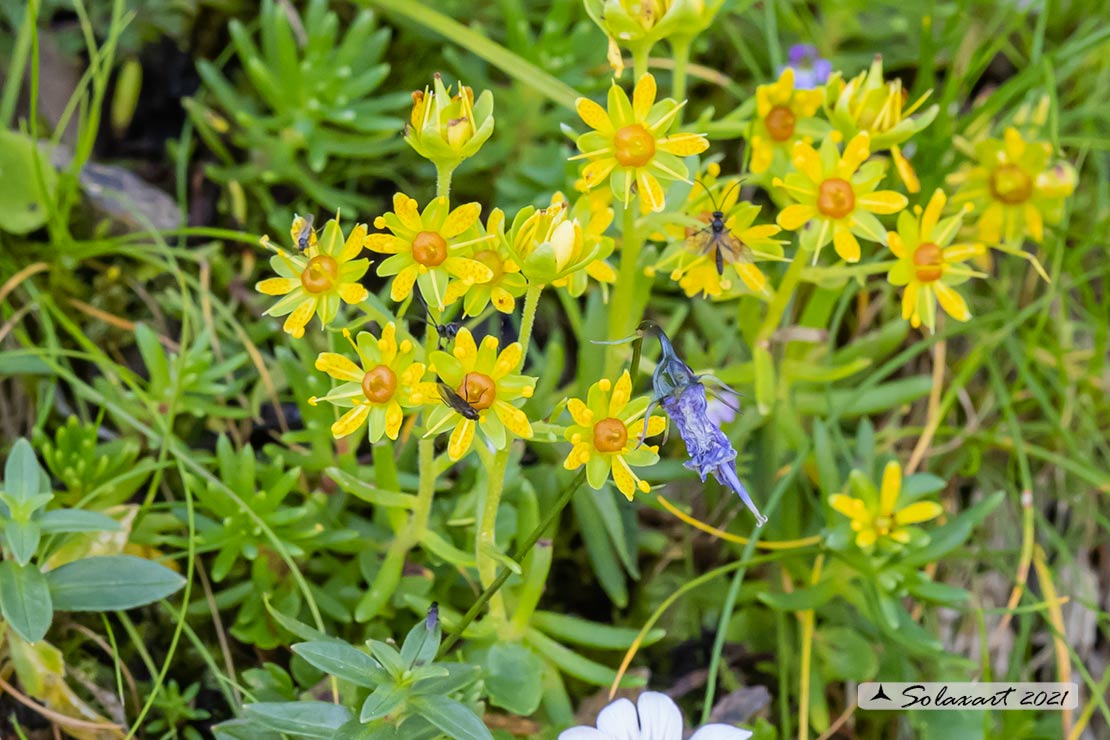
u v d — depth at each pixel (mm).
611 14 360
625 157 350
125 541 379
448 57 421
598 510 393
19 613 358
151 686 384
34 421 400
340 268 344
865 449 395
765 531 404
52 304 400
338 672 348
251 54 412
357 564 392
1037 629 416
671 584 405
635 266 383
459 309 406
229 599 386
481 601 362
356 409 344
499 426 341
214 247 413
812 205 368
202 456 394
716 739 356
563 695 379
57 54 421
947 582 415
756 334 401
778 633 400
